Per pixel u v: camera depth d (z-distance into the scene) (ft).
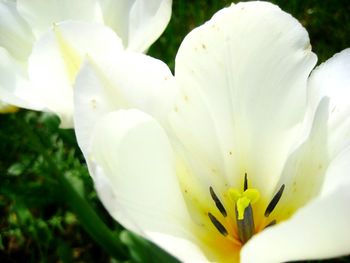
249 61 0.66
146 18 0.82
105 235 0.97
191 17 1.46
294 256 0.50
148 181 0.60
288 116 0.67
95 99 0.60
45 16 0.86
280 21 0.65
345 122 0.62
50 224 1.09
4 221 1.14
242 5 0.65
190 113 0.67
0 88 0.78
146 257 0.93
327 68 0.66
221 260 0.64
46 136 1.10
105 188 0.49
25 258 1.15
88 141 0.58
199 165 0.68
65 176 1.00
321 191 0.59
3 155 1.13
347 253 0.50
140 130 0.60
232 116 0.68
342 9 1.45
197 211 0.67
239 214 0.65
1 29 0.87
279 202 0.67
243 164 0.70
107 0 0.86
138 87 0.64
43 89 0.79
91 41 0.76
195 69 0.66
